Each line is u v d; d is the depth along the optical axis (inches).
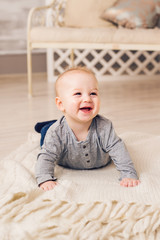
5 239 31.7
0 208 34.3
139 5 112.0
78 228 32.7
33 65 156.6
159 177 41.7
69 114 40.6
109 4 120.7
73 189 37.9
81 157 43.4
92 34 96.7
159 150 51.4
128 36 93.8
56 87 42.3
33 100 102.8
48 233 31.9
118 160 42.4
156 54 142.7
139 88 121.6
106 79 140.1
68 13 122.6
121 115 82.4
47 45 102.9
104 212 34.3
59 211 34.1
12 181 40.8
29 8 149.6
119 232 32.9
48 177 40.2
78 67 43.2
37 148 51.7
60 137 42.1
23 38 152.1
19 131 70.5
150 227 32.9
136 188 38.7
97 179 41.5
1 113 86.7
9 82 139.5
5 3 145.5
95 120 42.9
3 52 149.9
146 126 72.5
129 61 140.3
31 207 34.4
